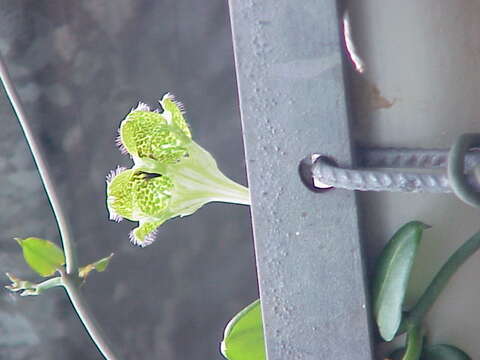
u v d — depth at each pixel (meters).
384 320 0.31
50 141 0.75
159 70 0.75
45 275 0.44
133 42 0.75
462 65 0.31
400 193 0.32
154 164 0.35
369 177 0.29
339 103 0.30
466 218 0.32
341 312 0.31
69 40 0.74
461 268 0.32
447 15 0.31
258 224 0.32
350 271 0.31
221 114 0.75
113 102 0.75
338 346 0.31
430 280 0.32
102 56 0.75
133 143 0.35
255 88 0.31
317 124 0.31
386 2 0.31
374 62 0.31
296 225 0.31
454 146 0.28
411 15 0.31
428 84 0.31
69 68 0.75
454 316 0.32
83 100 0.75
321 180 0.30
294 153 0.31
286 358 0.32
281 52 0.31
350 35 0.31
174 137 0.35
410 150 0.30
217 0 0.74
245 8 0.31
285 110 0.31
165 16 0.75
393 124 0.31
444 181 0.28
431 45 0.31
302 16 0.30
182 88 0.75
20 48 0.74
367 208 0.32
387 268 0.31
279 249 0.32
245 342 0.35
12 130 0.75
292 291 0.32
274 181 0.31
